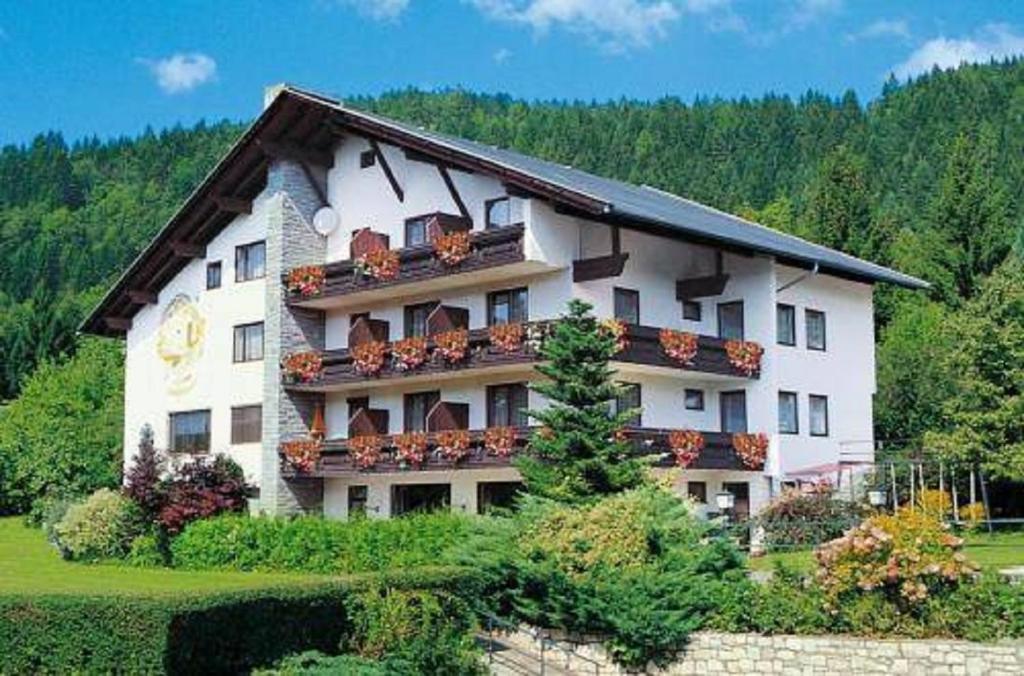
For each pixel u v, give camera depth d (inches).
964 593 893.2
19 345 3388.3
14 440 2214.6
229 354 1759.4
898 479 1619.1
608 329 1263.5
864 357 1733.5
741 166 5039.4
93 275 4817.9
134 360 1895.9
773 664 928.3
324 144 1700.3
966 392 1567.4
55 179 5728.3
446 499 1544.0
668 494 1107.3
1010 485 1659.7
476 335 1441.9
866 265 1772.9
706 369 1483.8
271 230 1681.8
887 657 885.2
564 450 1198.9
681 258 1571.1
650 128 5433.1
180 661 744.3
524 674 950.4
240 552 1421.0
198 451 1784.0
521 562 1015.0
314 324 1700.3
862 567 924.0
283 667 772.0
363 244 1593.3
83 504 1587.1
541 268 1430.9
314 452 1605.6
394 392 1620.3
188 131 6063.0
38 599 780.0
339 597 849.5
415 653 834.2
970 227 2469.2
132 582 1280.8
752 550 1370.6
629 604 965.2
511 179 1402.6
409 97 6299.2
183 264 1838.1
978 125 4697.3
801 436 1604.3
